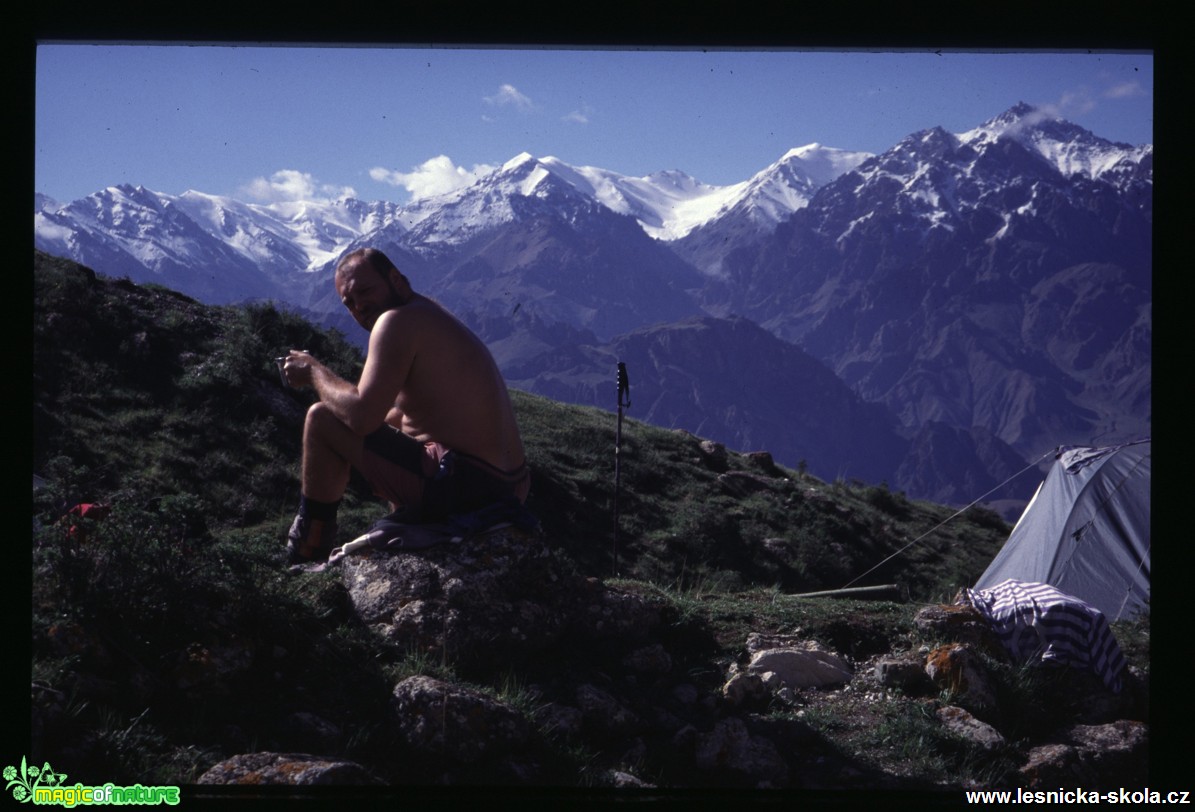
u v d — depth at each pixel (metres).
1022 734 4.56
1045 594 5.39
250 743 3.38
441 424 4.48
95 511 4.04
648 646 4.74
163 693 3.48
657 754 3.93
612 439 23.30
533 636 4.32
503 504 4.57
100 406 14.66
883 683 4.77
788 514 22.36
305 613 4.06
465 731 3.46
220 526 13.11
